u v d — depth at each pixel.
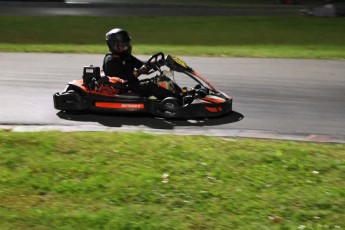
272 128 19.02
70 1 67.69
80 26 46.31
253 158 15.50
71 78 25.92
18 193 13.48
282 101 22.56
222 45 37.62
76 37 41.12
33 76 26.11
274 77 26.78
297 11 60.25
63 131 17.86
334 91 24.38
